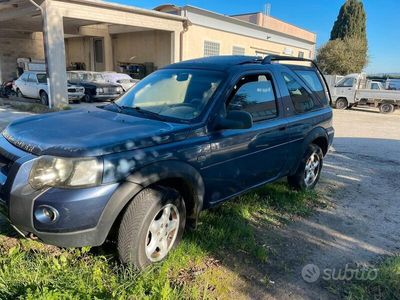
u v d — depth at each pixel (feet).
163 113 11.91
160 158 9.69
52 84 47.16
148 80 14.23
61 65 47.67
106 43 85.92
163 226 10.11
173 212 10.43
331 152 28.07
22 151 9.20
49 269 9.27
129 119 11.22
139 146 9.43
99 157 8.59
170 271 10.03
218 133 11.46
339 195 17.72
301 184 16.92
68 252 10.36
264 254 11.10
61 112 12.40
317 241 12.67
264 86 13.89
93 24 73.36
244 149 12.46
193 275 9.99
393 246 12.71
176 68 14.02
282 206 15.43
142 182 9.15
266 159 13.80
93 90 56.54
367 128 43.57
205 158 11.00
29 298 7.58
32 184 8.41
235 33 79.82
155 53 78.02
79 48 93.97
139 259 9.44
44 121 10.98
